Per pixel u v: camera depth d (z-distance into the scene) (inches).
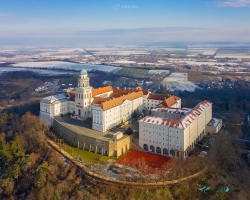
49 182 7130.9
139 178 7037.4
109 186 6732.3
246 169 7765.8
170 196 6466.5
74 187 6973.4
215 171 7396.7
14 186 7352.4
